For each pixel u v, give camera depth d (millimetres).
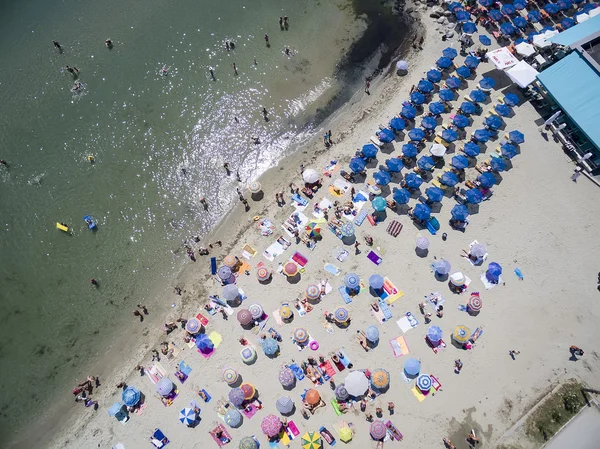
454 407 34719
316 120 49406
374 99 49969
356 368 36281
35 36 55438
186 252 42719
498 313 38219
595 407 33750
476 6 55594
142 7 57250
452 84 47969
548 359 36250
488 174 42938
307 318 38344
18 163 47500
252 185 43719
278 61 53281
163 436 34594
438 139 46188
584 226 41875
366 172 44844
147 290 41281
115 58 53562
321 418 34562
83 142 48594
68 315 40562
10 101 51125
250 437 33719
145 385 36719
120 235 43844
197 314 39188
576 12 54406
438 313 38031
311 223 42375
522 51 49312
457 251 40875
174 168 47031
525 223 42094
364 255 40781
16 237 43781
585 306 38375
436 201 42000
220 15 56562
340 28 55625
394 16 56156
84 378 38094
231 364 36906
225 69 52719
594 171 44094
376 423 32969
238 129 49094
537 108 48156
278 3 57688
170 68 52844
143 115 50000
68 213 44781
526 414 34156
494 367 36094
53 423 36500
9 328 40094
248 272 40531
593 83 44938
